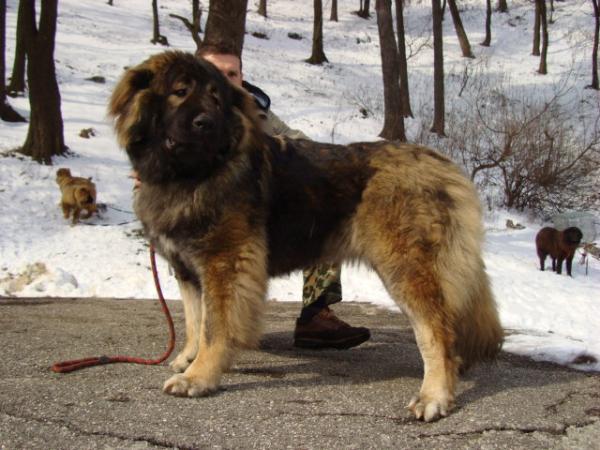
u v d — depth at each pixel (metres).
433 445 1.76
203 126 2.10
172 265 2.39
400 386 2.25
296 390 2.17
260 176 2.30
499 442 1.79
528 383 2.36
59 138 8.59
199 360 2.16
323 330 2.79
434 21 12.70
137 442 1.73
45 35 8.28
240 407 1.98
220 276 2.21
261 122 2.38
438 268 2.20
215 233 2.21
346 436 1.80
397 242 2.24
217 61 2.92
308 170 2.38
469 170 10.82
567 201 10.39
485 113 13.60
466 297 2.23
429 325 2.16
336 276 2.80
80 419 1.84
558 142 10.72
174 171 2.22
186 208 2.20
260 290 2.25
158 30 15.85
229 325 2.18
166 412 1.92
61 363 2.31
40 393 2.02
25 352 2.54
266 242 2.30
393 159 2.33
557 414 2.01
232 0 5.77
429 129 12.81
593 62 16.89
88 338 2.87
